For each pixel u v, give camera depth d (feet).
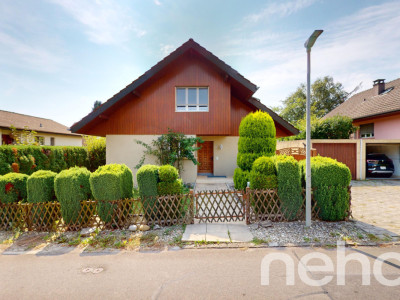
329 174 17.08
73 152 45.52
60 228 16.61
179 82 34.94
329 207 16.93
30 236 15.62
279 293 9.12
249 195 17.49
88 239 14.74
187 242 14.24
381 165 40.47
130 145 35.63
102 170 17.03
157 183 17.58
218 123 34.81
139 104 35.45
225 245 13.75
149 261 12.01
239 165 27.94
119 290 9.52
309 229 15.76
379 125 51.03
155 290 9.48
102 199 16.35
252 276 10.40
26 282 10.25
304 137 56.70
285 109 112.78
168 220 17.19
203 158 42.93
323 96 106.32
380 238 14.24
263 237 14.73
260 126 26.76
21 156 31.50
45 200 16.66
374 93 61.21
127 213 16.74
